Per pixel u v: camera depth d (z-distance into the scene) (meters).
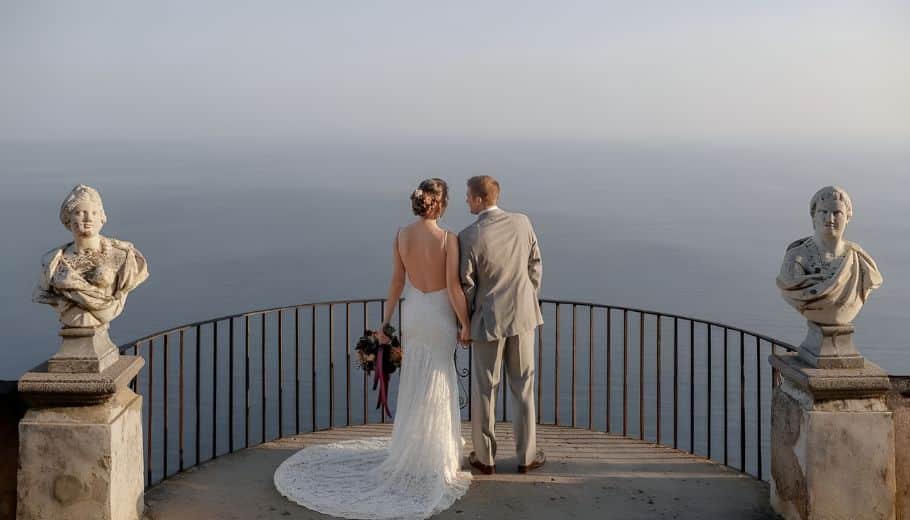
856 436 4.64
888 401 4.73
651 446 6.37
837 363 4.70
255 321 71.69
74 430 4.52
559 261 192.50
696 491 5.46
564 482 5.59
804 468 4.73
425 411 5.38
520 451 5.71
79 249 4.64
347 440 6.12
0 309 114.50
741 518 5.07
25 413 4.59
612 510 5.17
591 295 153.38
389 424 6.86
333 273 168.00
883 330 113.00
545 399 56.53
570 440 6.51
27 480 4.54
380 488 5.34
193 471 5.78
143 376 51.25
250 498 5.33
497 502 5.27
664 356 71.94
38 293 4.59
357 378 51.22
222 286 151.75
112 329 114.00
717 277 171.25
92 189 4.63
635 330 83.12
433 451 5.35
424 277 5.49
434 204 5.48
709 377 6.18
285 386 50.31
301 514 5.10
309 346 61.72
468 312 5.49
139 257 4.79
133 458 4.88
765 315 129.38
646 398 57.75
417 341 5.48
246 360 6.28
